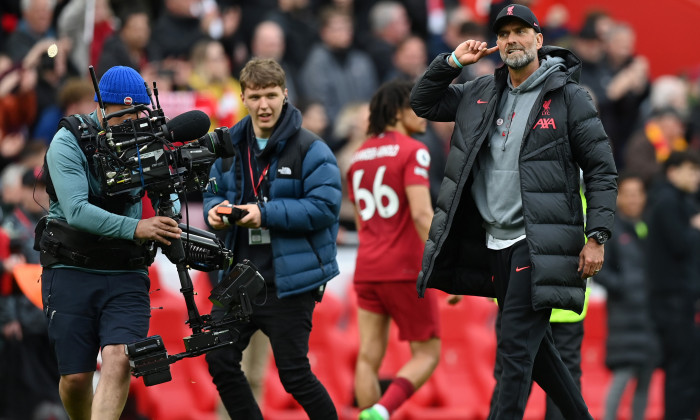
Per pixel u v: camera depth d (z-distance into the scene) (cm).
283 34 4484
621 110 4762
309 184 2477
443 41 4881
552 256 2166
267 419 3344
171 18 4138
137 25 3894
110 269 2231
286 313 2470
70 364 2217
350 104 4256
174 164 2159
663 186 3572
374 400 2852
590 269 2162
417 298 2811
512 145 2219
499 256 2267
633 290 3412
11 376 3127
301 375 2483
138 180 2123
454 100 2323
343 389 3388
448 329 3569
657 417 3762
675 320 3525
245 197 2511
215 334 2212
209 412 3300
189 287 2211
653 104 4766
